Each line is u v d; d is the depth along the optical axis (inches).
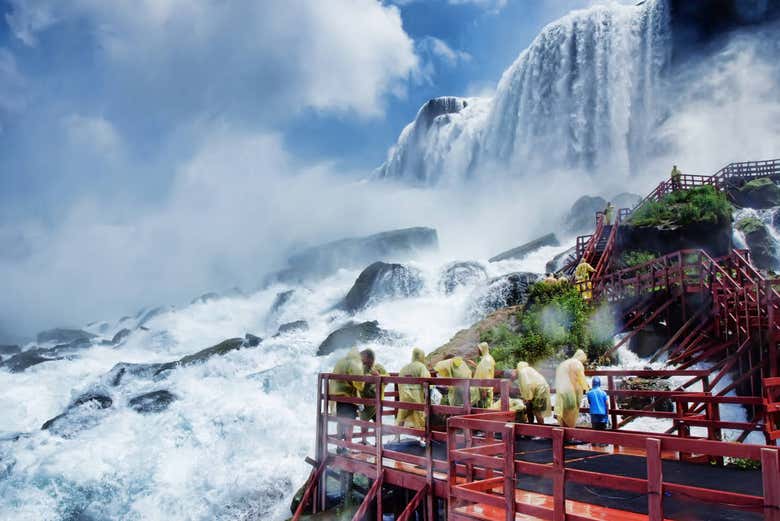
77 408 1142.3
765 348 797.9
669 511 361.4
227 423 997.8
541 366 976.3
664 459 520.4
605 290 1171.3
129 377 1389.0
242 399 1088.2
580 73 3595.0
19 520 823.7
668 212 1472.7
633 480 301.7
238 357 1449.3
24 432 1117.1
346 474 605.9
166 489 836.0
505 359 1007.0
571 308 1039.0
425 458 489.7
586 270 1232.8
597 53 3545.8
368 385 625.9
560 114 3627.0
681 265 999.0
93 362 1769.2
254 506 775.1
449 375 602.2
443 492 469.4
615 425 601.9
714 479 437.7
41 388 1497.3
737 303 866.1
